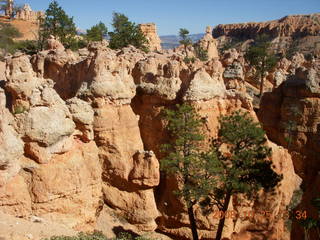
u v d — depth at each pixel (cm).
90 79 2453
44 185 1867
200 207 2475
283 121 4303
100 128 2409
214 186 2323
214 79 2705
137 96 2841
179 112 2359
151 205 2477
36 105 1916
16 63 2378
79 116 2106
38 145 1869
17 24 9475
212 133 2581
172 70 2678
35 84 2433
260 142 2378
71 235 1731
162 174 2692
